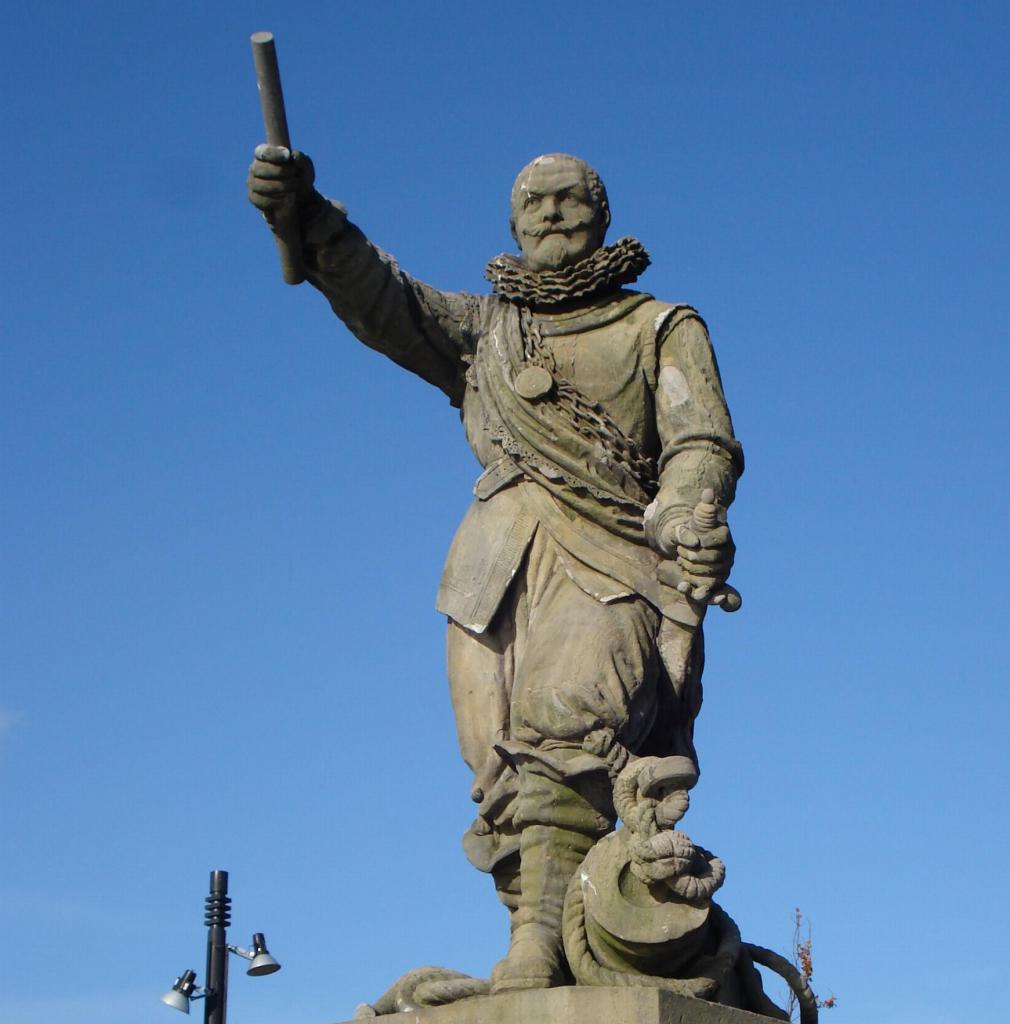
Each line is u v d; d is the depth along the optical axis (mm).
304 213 5875
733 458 5766
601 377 5895
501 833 5664
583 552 5727
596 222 6055
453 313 6164
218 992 11695
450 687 5863
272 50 5539
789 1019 5359
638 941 5047
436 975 5430
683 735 5766
